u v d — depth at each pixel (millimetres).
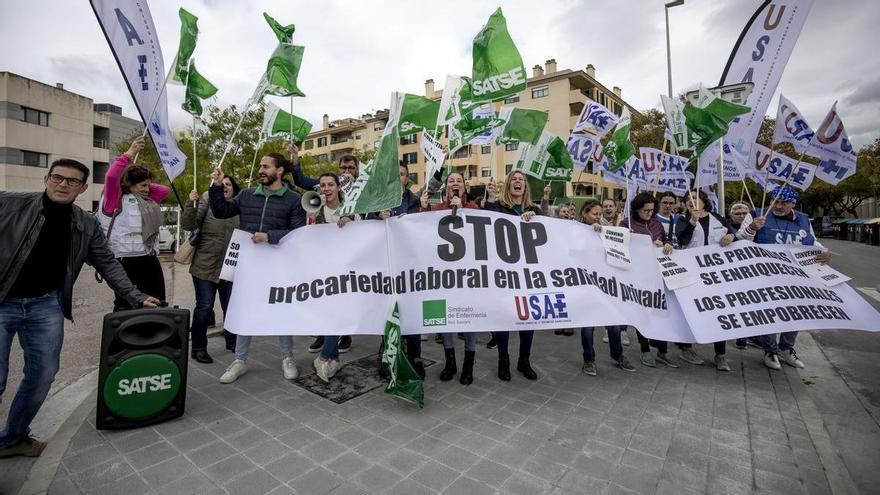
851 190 36719
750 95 6973
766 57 6895
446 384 4020
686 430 3123
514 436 3008
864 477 2684
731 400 3676
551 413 3391
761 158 6871
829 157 5000
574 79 35000
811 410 3482
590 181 33938
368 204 3340
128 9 3877
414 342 4117
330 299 3652
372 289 3697
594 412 3414
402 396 3416
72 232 2730
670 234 4992
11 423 2662
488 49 3900
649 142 25281
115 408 2939
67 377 4332
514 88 3852
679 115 4664
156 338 3088
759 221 4531
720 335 4074
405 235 3805
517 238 3957
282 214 4031
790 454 2811
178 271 13586
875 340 5828
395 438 2963
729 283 4305
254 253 3781
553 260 3971
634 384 4047
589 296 3924
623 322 3912
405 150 43500
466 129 4484
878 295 9133
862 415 3600
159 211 4297
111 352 2961
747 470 2621
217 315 7223
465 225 3883
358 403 3545
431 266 3766
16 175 29422
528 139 5250
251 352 4926
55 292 2707
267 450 2783
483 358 4879
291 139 5168
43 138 31047
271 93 4297
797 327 4051
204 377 4086
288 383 3965
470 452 2789
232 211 4035
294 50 4398
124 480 2430
